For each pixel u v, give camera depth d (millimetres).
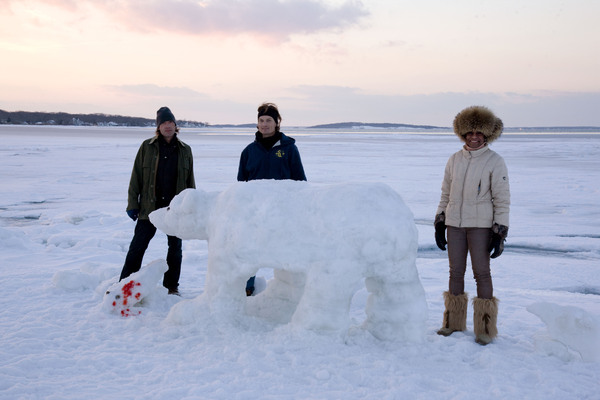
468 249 4066
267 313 4160
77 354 3365
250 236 3648
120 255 7117
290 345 3410
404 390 2844
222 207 3855
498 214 3832
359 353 3367
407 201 13531
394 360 3279
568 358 3408
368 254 3408
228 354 3334
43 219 10664
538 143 61250
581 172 21672
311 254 3510
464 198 3953
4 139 53406
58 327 3893
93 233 8789
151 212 4629
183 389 2828
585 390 2936
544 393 2889
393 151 39906
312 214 3541
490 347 3645
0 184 16266
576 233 9672
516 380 3062
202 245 8031
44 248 7613
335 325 3465
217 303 3793
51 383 2891
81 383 2908
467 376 3094
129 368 3135
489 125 3838
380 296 3648
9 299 4656
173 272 5105
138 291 4297
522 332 4078
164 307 4520
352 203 3482
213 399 2725
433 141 71375
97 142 49281
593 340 3344
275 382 2945
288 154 5023
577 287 6055
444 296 4090
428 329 4117
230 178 18141
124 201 13172
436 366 3250
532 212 12094
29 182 16891
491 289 3875
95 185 16438
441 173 21188
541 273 6641
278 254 3584
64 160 26219
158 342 3604
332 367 3141
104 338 3693
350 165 25094
